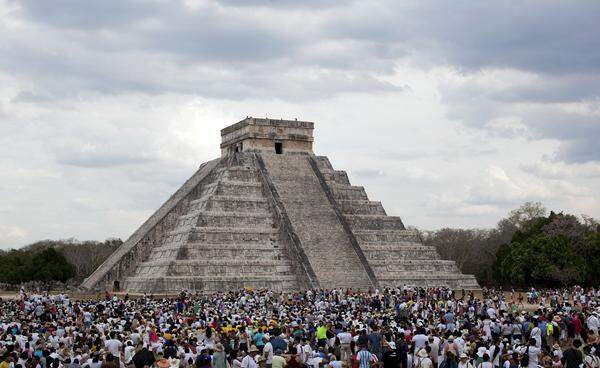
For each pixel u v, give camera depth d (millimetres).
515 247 135875
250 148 127625
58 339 44031
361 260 113188
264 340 42344
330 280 108500
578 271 121250
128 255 117250
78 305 72750
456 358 38500
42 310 65000
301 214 118188
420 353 37812
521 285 134500
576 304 83500
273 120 129000
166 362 34375
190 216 117312
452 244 190125
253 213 118188
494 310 60812
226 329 49469
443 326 51531
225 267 108812
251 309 73438
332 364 36562
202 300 84125
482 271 180125
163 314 63500
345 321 53312
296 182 124000
